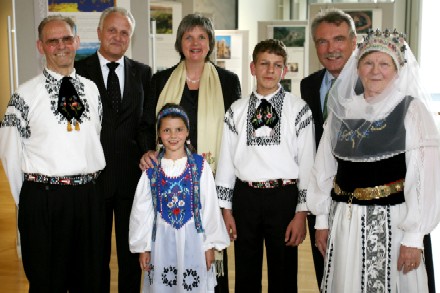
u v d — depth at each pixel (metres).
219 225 2.61
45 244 2.51
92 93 2.68
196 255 2.57
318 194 2.38
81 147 2.53
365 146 2.12
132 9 3.79
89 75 2.98
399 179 2.12
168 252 2.58
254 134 2.60
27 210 2.49
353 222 2.17
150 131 2.93
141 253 2.64
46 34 2.49
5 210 6.13
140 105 3.06
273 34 7.86
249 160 2.60
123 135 2.99
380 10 6.09
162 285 2.59
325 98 2.79
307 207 2.45
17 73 3.82
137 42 3.82
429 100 2.13
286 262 2.65
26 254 2.53
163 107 2.62
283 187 2.59
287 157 2.58
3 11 12.73
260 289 2.75
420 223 2.05
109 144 2.96
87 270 2.64
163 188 2.57
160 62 5.13
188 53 2.81
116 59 3.06
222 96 2.89
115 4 3.76
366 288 2.13
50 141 2.46
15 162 2.49
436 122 2.12
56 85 2.52
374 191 2.12
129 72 3.08
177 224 2.56
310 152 2.59
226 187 2.70
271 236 2.62
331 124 2.32
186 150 2.62
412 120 2.07
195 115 2.86
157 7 5.18
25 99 2.46
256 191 2.59
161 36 5.11
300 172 2.61
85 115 2.58
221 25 10.53
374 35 2.17
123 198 3.02
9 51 4.23
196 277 2.57
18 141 2.48
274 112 2.61
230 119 2.71
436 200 2.06
